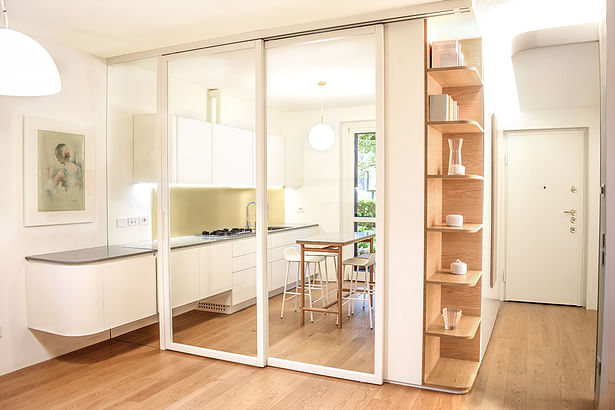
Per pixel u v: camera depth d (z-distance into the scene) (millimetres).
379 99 3215
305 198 3510
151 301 3986
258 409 2861
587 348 4012
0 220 3436
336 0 2928
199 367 3576
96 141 4145
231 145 3701
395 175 3215
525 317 5027
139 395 3072
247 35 3566
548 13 3490
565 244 5523
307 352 3506
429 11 3010
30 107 3600
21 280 3590
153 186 4145
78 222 3975
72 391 3145
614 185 2367
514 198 5699
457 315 3193
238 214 3689
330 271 3449
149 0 2928
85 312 3436
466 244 3549
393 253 3234
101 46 3869
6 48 2346
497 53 4293
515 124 5590
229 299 3742
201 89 3795
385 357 3283
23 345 3600
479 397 3037
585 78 4570
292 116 3533
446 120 3094
